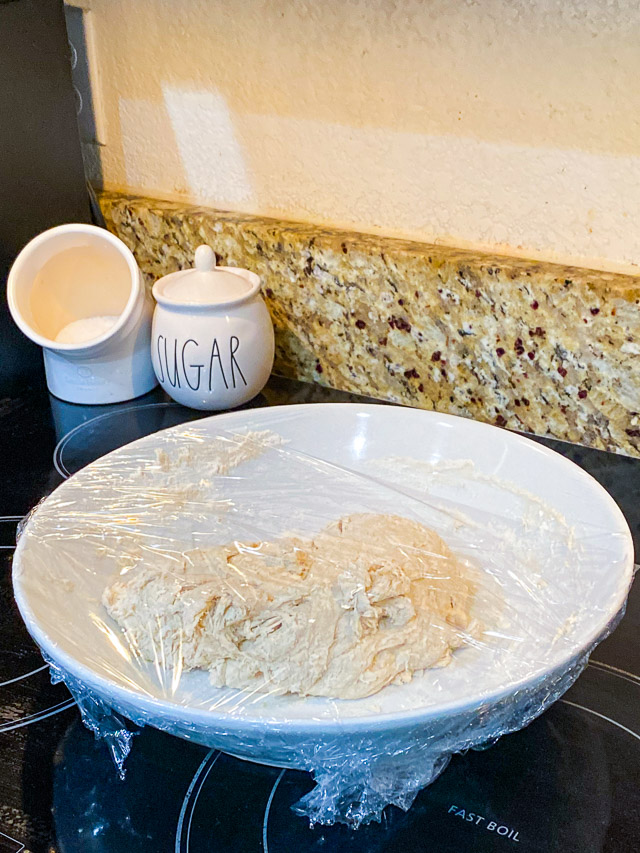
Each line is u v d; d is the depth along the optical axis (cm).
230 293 82
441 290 79
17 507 75
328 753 44
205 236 91
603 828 47
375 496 70
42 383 97
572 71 69
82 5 90
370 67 78
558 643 52
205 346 81
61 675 51
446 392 84
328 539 61
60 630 52
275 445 74
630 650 59
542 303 75
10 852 46
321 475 72
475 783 50
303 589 53
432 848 46
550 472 66
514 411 81
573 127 71
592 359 75
